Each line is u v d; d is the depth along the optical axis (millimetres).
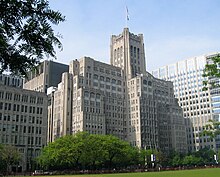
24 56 11188
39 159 139500
